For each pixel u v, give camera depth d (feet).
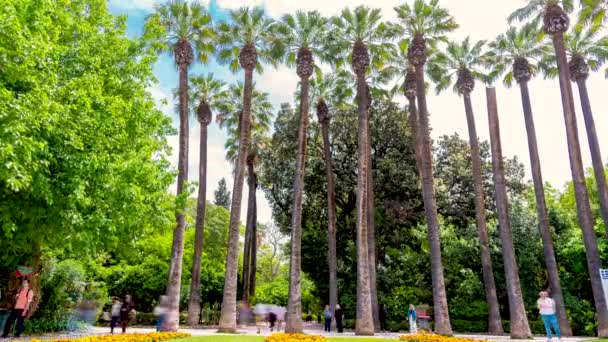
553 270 73.36
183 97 76.28
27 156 27.45
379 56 87.92
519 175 109.19
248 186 121.49
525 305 83.30
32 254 48.62
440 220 97.76
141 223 45.85
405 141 106.01
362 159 74.95
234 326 67.10
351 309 98.02
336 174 109.81
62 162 34.73
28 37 30.07
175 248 67.15
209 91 103.55
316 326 101.91
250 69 78.18
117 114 43.29
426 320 83.87
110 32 49.75
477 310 85.25
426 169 72.18
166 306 64.80
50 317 55.42
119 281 94.32
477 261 89.15
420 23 78.18
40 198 34.45
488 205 107.04
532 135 79.56
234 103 113.50
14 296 47.70
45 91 31.78
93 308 66.28
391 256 103.45
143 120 49.96
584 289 84.64
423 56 76.84
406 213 101.40
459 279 88.74
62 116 33.53
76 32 44.45
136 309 95.09
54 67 36.32
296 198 73.15
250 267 117.80
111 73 46.83
